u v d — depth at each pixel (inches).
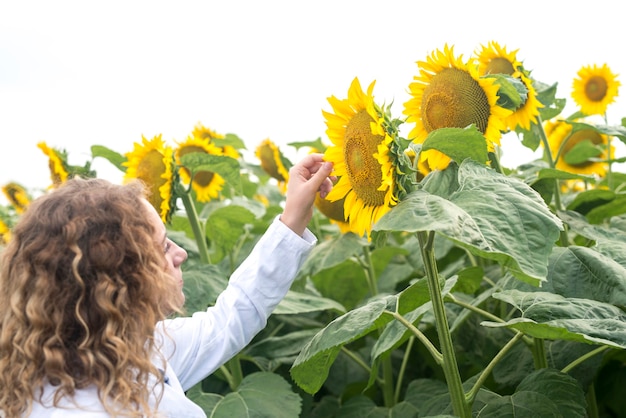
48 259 54.7
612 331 66.4
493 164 77.7
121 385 53.7
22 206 151.6
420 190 62.2
